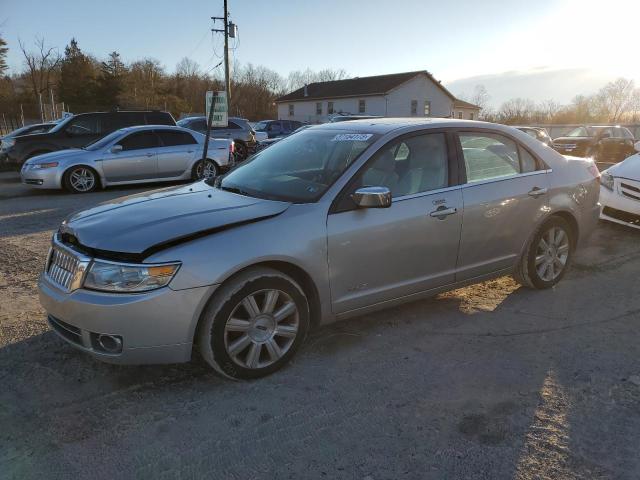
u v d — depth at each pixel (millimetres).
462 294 4863
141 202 3686
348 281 3598
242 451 2664
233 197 3729
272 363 3377
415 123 4129
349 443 2725
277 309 3350
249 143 19172
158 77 71625
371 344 3840
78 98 60188
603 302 4656
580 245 5141
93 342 3018
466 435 2787
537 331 4059
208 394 3186
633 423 2885
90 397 3143
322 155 3984
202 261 3002
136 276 2904
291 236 3297
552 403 3076
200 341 3150
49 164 11102
